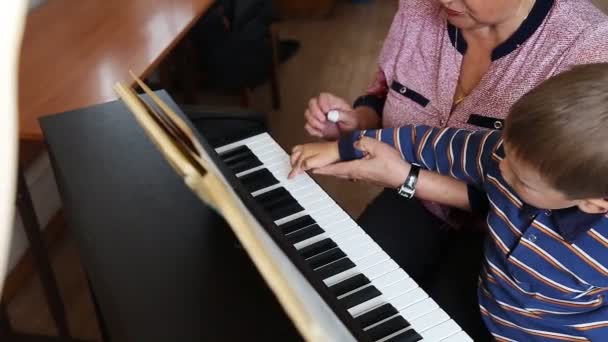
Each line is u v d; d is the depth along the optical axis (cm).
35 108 123
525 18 100
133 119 102
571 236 81
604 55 95
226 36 226
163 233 78
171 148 49
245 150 111
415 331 81
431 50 115
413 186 105
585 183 72
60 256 186
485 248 98
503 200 90
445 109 114
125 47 147
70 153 94
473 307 104
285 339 64
